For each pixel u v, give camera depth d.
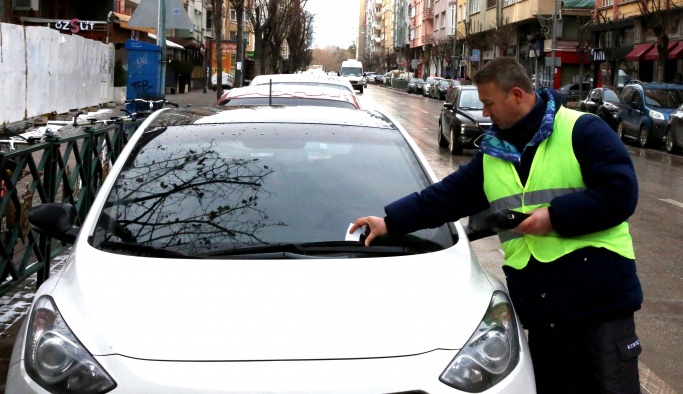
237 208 3.54
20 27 17.03
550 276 3.12
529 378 2.85
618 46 38.84
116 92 29.41
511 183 3.14
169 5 14.02
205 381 2.50
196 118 4.48
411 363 2.60
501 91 3.08
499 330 2.84
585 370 3.16
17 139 7.46
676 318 6.12
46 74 19.31
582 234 3.00
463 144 17.58
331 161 3.96
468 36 64.81
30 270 5.95
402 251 3.33
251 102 9.01
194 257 3.18
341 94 9.52
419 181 3.90
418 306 2.83
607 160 2.95
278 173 3.80
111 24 30.23
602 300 3.07
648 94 22.09
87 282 2.96
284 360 2.56
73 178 6.87
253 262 3.12
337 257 3.23
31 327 2.84
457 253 3.35
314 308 2.77
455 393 2.59
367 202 3.67
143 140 4.13
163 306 2.77
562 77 49.81
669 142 20.20
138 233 3.36
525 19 50.34
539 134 3.04
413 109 39.97
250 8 48.00
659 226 10.02
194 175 3.77
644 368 5.10
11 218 5.48
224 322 2.69
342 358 2.59
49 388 2.59
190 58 56.16
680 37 34.03
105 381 2.54
